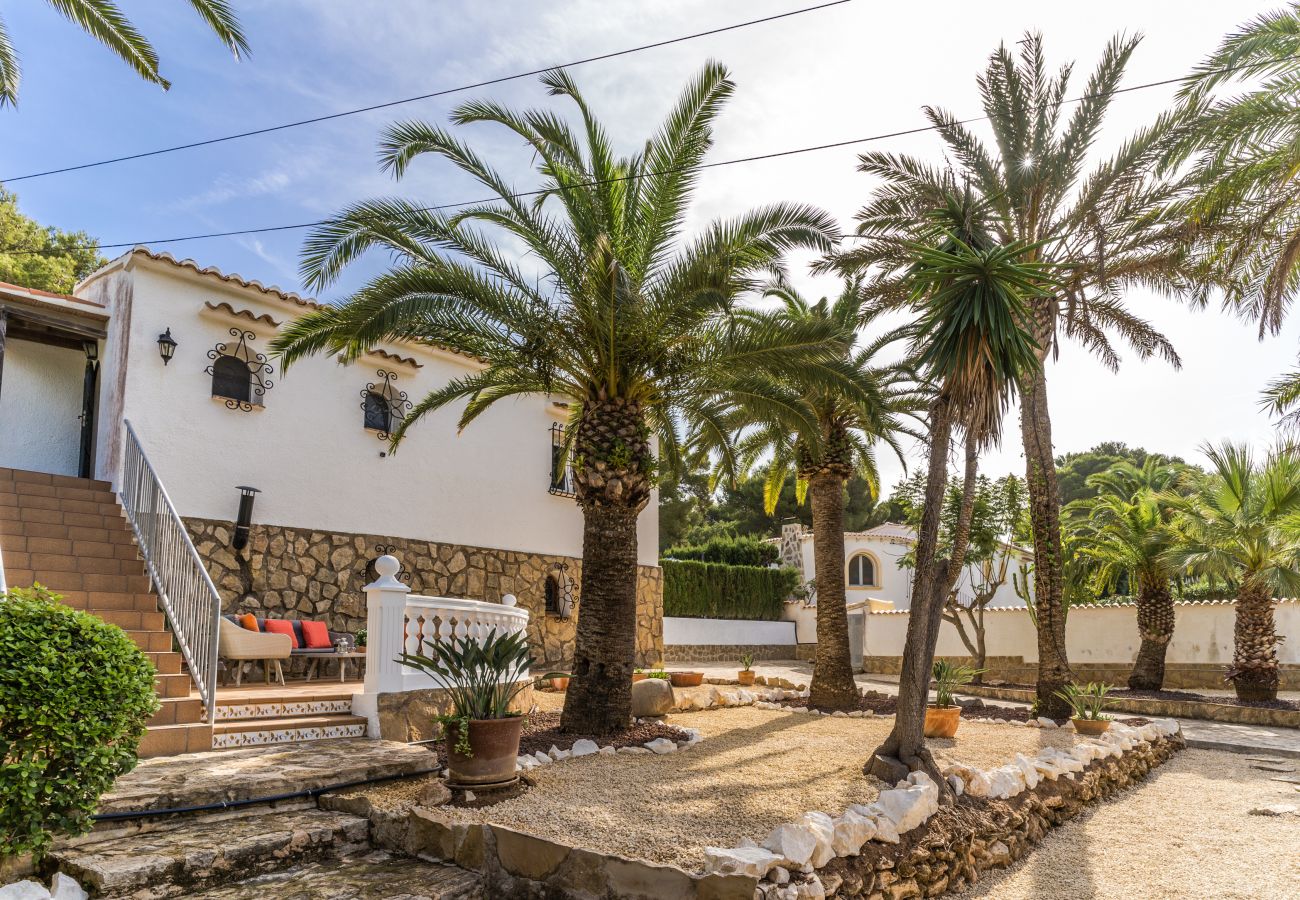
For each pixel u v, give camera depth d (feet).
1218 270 45.01
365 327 28.86
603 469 31.35
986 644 72.90
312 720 27.07
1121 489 70.23
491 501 50.34
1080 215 44.83
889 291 50.75
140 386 34.91
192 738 24.22
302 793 21.21
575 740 29.30
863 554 106.73
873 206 47.73
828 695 44.47
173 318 36.40
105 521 32.48
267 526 38.78
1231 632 60.70
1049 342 45.47
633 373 32.01
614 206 32.04
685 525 118.21
